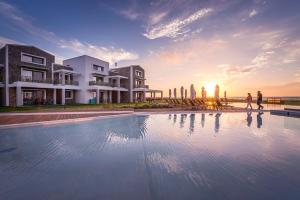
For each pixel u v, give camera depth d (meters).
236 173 3.11
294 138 5.60
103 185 2.73
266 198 2.37
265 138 5.61
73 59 23.06
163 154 4.16
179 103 18.55
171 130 6.91
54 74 20.19
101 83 23.47
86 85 22.06
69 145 4.92
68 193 2.51
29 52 17.20
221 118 10.03
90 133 6.35
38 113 10.22
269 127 7.43
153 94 34.12
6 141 5.23
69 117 9.02
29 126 7.05
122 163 3.60
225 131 6.71
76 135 6.06
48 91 19.22
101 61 24.97
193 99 18.19
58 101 20.42
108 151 4.41
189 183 2.77
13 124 6.79
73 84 21.11
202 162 3.62
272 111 12.03
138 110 13.22
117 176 3.02
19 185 2.74
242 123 8.42
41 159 3.85
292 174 3.05
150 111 12.76
